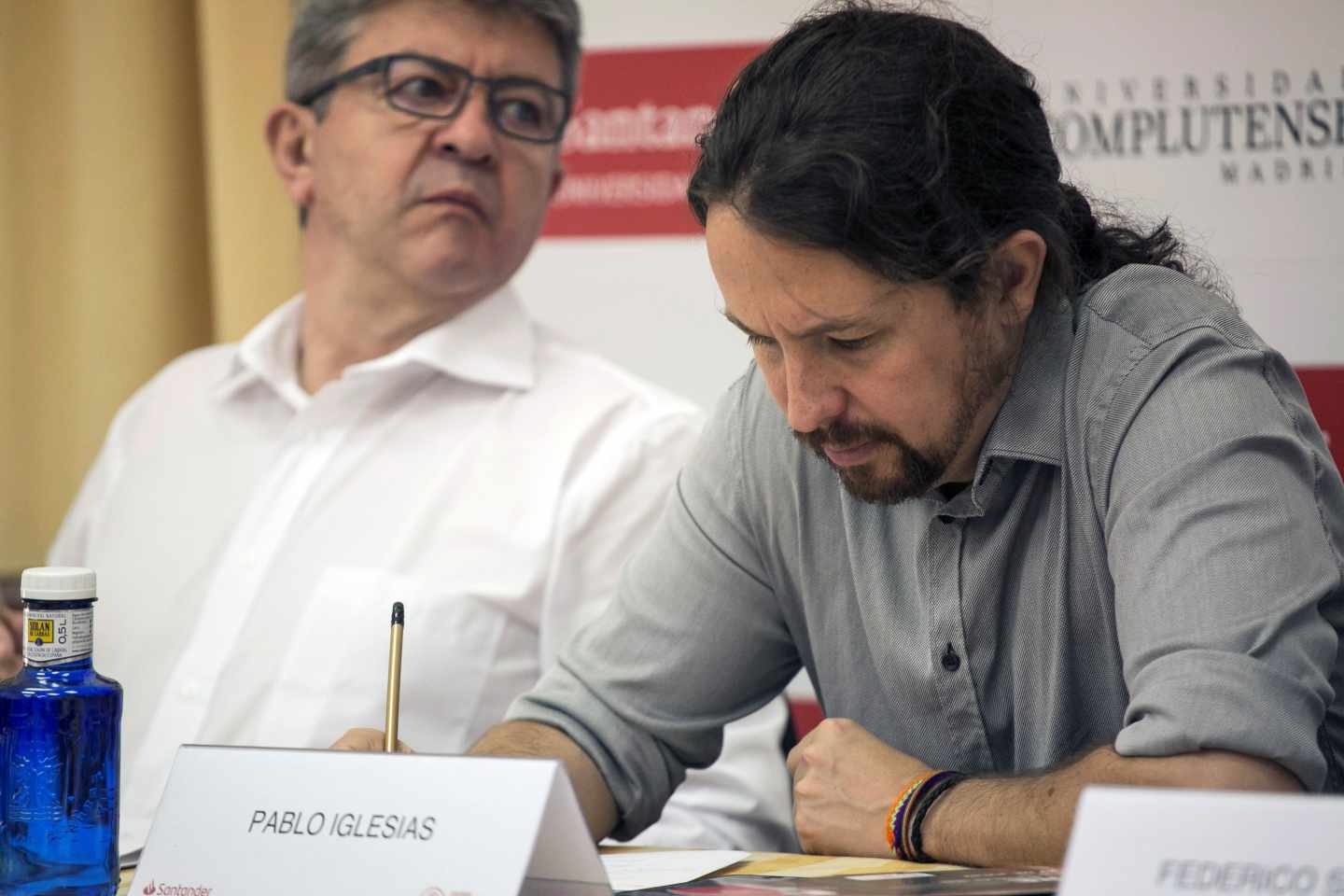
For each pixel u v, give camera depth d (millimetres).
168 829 2568
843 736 3225
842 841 3076
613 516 5148
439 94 5391
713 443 3756
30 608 2857
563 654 3781
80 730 2818
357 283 5551
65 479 7414
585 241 6309
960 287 2957
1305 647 2789
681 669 3668
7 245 7422
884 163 2854
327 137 5566
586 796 3506
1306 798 1929
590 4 6273
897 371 2969
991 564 3355
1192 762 2682
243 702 5152
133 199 7418
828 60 2961
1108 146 5680
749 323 3008
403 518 5250
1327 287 5500
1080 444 3176
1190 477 2936
